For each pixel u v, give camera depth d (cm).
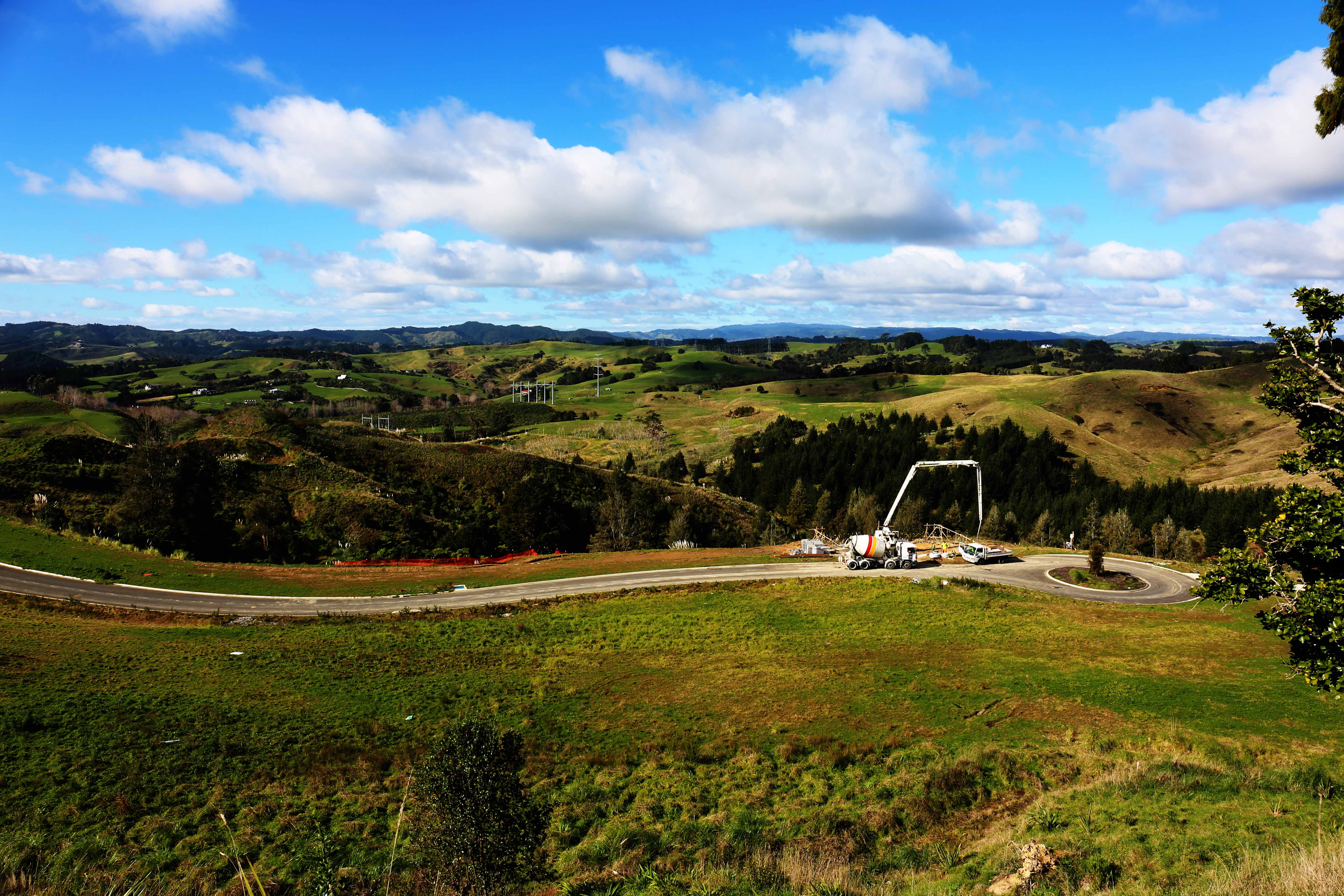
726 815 2125
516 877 1308
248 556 7006
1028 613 4697
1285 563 1377
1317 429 1364
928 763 2503
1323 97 1544
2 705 2891
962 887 1464
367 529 7544
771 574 5850
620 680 3584
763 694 3338
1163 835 1605
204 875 1748
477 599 5281
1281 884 1153
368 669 3722
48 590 4956
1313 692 3158
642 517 8662
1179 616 4669
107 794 2205
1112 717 2927
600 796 2327
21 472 7081
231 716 2956
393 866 1734
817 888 1467
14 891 1566
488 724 1334
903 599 5031
